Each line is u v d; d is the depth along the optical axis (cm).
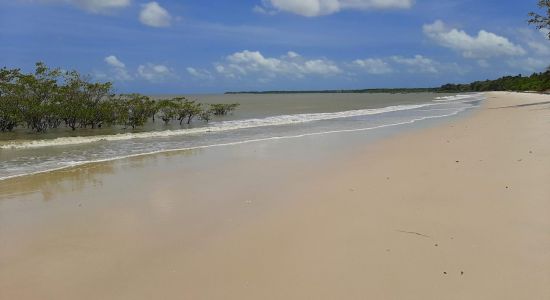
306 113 4241
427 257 552
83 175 1198
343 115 3803
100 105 2675
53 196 964
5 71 2367
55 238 685
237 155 1503
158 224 741
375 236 633
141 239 669
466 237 610
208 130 2492
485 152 1279
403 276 505
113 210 838
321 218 731
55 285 520
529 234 609
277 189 960
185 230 704
